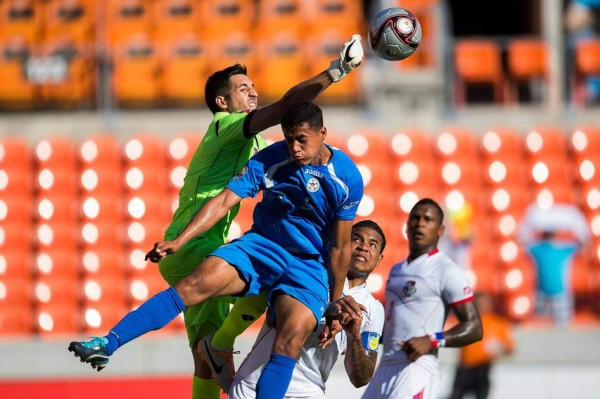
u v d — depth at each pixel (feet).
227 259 57.77
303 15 182.91
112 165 162.81
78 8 179.11
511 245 159.02
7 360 131.13
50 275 152.56
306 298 58.70
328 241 60.23
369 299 69.41
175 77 174.40
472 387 123.24
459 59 178.91
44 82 173.88
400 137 168.04
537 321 148.25
